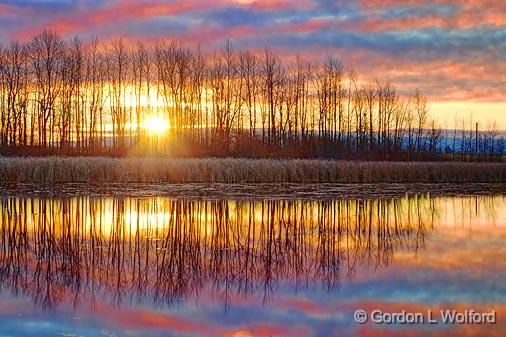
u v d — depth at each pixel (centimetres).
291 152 5266
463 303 1016
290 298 1055
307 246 1602
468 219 2238
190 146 5047
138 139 5081
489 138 6806
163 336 824
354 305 1005
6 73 4703
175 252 1502
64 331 843
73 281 1185
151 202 2533
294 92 5491
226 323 897
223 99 5153
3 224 1938
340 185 3512
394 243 1653
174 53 5116
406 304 1011
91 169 3173
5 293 1079
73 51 4922
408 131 6306
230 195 2819
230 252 1509
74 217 2102
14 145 4678
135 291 1103
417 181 3884
